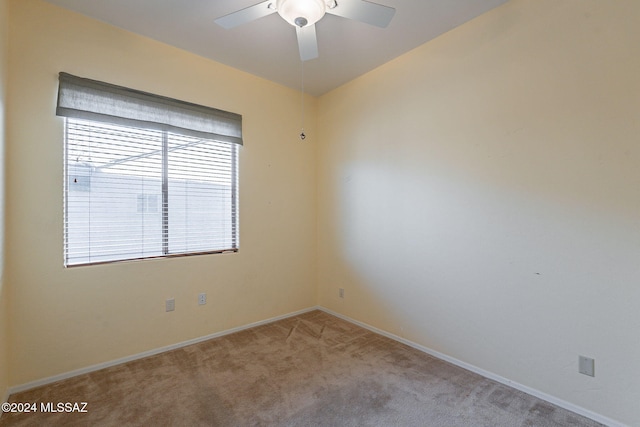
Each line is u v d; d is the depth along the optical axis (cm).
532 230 193
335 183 338
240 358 241
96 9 208
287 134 333
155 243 254
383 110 285
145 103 240
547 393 187
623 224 161
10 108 191
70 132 215
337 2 162
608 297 166
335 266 340
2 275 180
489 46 211
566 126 178
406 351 255
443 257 240
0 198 176
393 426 166
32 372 199
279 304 328
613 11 162
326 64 284
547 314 187
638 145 156
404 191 268
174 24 225
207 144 281
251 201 305
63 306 210
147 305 244
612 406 165
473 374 218
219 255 284
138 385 203
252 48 257
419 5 203
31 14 198
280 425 166
